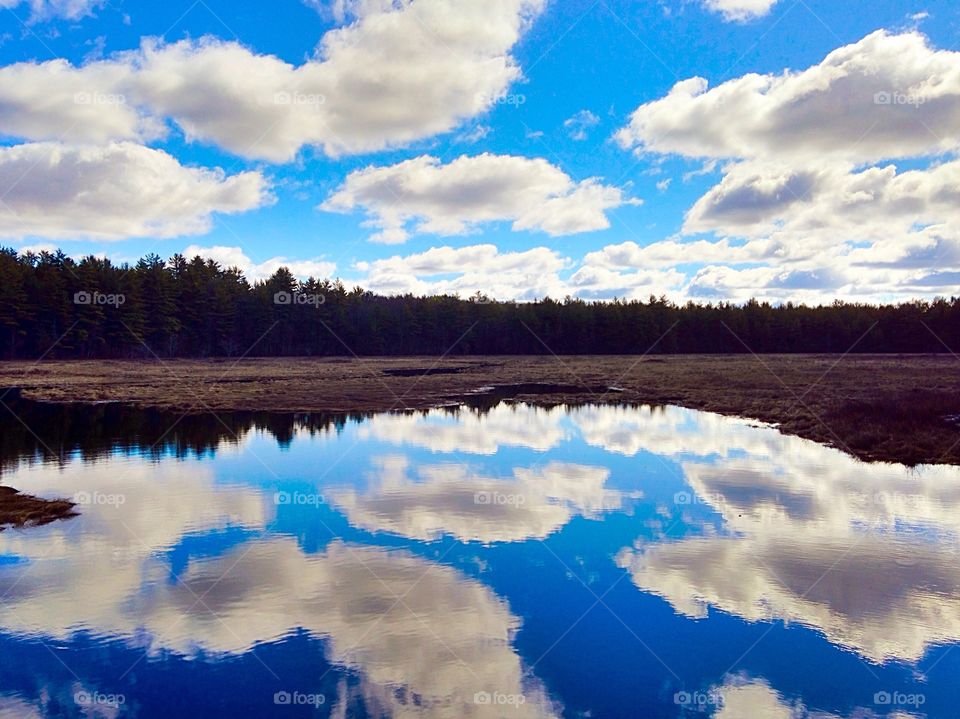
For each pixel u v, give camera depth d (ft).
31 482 64.39
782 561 41.65
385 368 267.18
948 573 39.45
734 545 44.83
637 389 174.19
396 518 51.80
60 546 44.91
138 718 25.32
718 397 146.00
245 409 125.90
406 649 30.76
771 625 33.09
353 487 62.28
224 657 30.12
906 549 43.83
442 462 74.95
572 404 139.13
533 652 30.60
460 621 33.71
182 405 131.13
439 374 233.55
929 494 57.82
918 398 110.42
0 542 45.70
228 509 54.34
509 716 25.52
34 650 30.78
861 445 81.15
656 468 71.10
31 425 104.01
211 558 42.63
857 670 29.01
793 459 75.36
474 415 119.55
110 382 184.14
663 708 26.16
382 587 37.91
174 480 65.36
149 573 40.01
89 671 28.96
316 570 40.45
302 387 174.50
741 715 25.66
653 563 41.65
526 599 36.37
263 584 38.29
